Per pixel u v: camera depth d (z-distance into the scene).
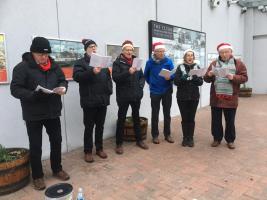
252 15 11.08
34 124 3.04
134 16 5.37
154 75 4.61
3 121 3.52
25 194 3.01
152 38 5.77
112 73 4.07
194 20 7.52
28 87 2.97
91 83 3.65
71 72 4.23
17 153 3.28
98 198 2.89
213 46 8.69
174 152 4.28
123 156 4.12
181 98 4.40
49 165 3.82
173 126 5.93
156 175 3.44
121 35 5.10
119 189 3.09
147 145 4.62
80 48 4.34
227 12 9.51
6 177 2.96
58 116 3.18
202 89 8.38
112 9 4.86
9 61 3.51
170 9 6.46
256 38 11.28
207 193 2.96
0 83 3.42
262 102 9.16
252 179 3.28
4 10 3.41
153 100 4.66
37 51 2.87
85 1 4.37
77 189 3.10
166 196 2.92
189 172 3.52
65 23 4.11
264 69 11.27
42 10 3.80
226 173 3.47
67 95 4.23
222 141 4.83
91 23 4.50
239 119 6.56
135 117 4.45
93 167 3.72
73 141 4.40
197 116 7.07
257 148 4.41
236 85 4.20
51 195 2.35
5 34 3.44
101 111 3.90
